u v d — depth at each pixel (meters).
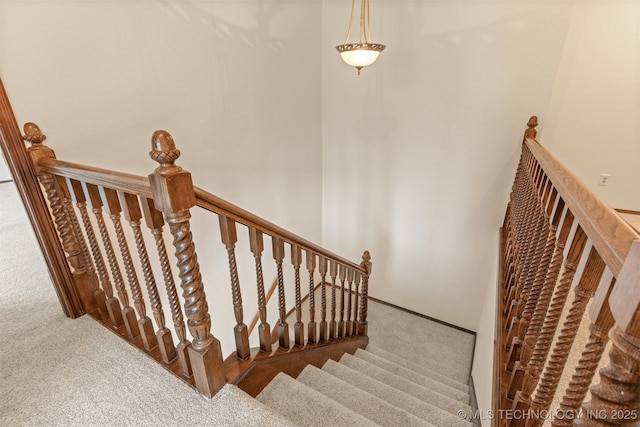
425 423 1.75
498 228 3.25
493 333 2.06
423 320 4.02
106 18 1.74
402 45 3.10
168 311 2.40
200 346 1.22
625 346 0.48
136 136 2.00
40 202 1.51
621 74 2.87
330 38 3.47
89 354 1.49
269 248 3.42
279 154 3.29
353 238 4.18
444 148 3.24
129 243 2.07
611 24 2.78
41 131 1.57
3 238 2.86
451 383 2.96
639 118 2.92
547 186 1.28
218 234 2.71
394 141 3.48
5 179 4.52
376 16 3.13
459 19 2.80
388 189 3.71
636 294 0.45
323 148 3.95
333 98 3.68
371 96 3.44
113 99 1.84
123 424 1.18
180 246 1.07
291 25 3.06
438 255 3.69
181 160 2.32
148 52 1.97
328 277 4.59
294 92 3.30
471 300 3.69
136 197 1.20
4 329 1.65
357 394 1.89
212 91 2.44
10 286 2.08
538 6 2.52
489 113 2.93
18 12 1.42
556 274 1.03
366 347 3.31
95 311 1.78
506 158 2.99
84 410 1.22
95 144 1.80
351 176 3.88
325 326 2.25
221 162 2.65
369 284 4.32
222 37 2.43
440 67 3.00
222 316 2.91
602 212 0.71
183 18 2.13
